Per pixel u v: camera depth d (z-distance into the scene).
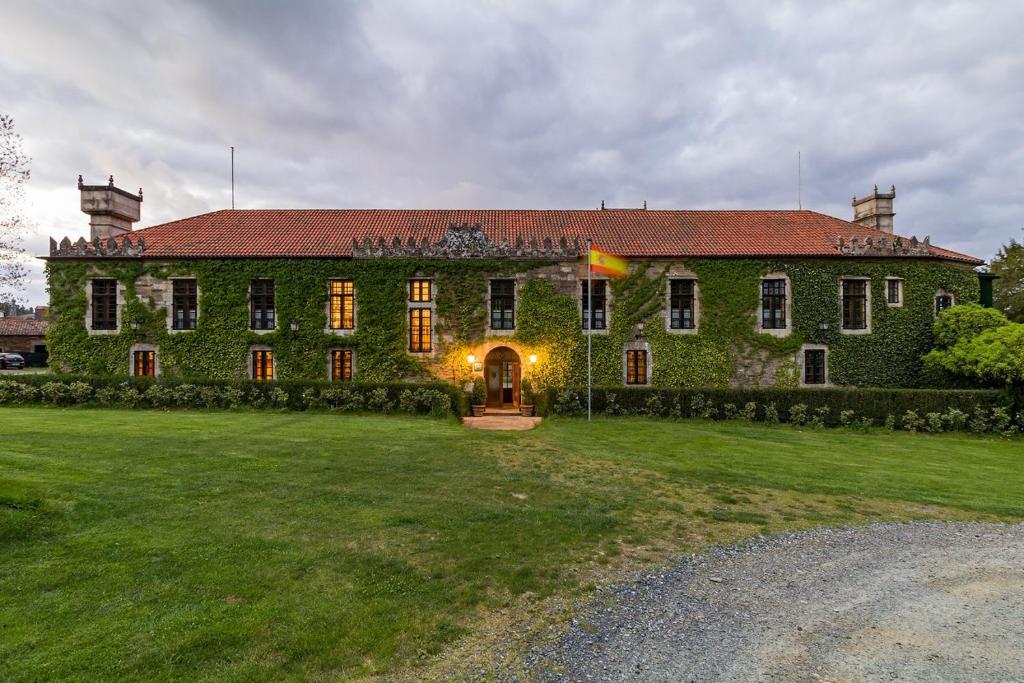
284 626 5.52
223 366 25.56
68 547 7.18
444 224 29.66
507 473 12.29
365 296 25.66
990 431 19.84
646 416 22.38
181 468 11.31
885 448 17.02
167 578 6.46
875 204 30.16
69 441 13.34
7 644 4.98
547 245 25.95
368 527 8.48
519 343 25.86
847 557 8.16
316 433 16.22
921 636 5.86
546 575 7.16
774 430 20.02
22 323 50.75
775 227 29.28
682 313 26.31
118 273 25.61
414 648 5.30
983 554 8.38
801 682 4.91
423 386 22.17
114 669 4.68
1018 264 36.09
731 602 6.61
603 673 4.98
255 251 26.02
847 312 26.34
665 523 9.41
